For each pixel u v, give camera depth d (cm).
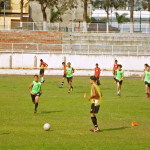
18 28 12900
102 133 2984
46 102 4919
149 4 15338
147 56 10756
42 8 14325
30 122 3419
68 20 17788
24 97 5381
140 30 13538
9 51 10806
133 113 4100
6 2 16400
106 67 10806
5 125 3253
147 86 5600
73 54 10812
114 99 5372
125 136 2877
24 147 2477
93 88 2984
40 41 12488
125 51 10900
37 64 10806
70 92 6222
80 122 3469
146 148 2497
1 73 10450
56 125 3288
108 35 12975
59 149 2438
